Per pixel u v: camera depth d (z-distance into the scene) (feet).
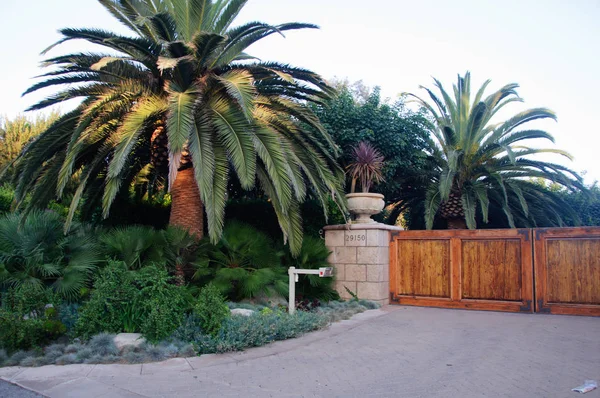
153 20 29.60
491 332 26.89
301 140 35.06
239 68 33.04
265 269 32.40
